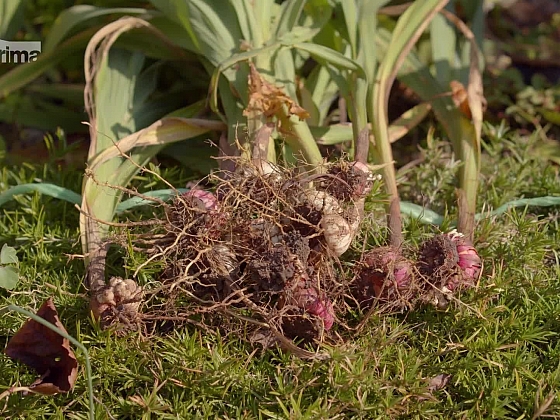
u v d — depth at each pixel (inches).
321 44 57.5
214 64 54.7
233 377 46.4
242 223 48.1
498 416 45.8
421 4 54.9
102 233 51.1
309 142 52.6
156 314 48.1
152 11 57.1
